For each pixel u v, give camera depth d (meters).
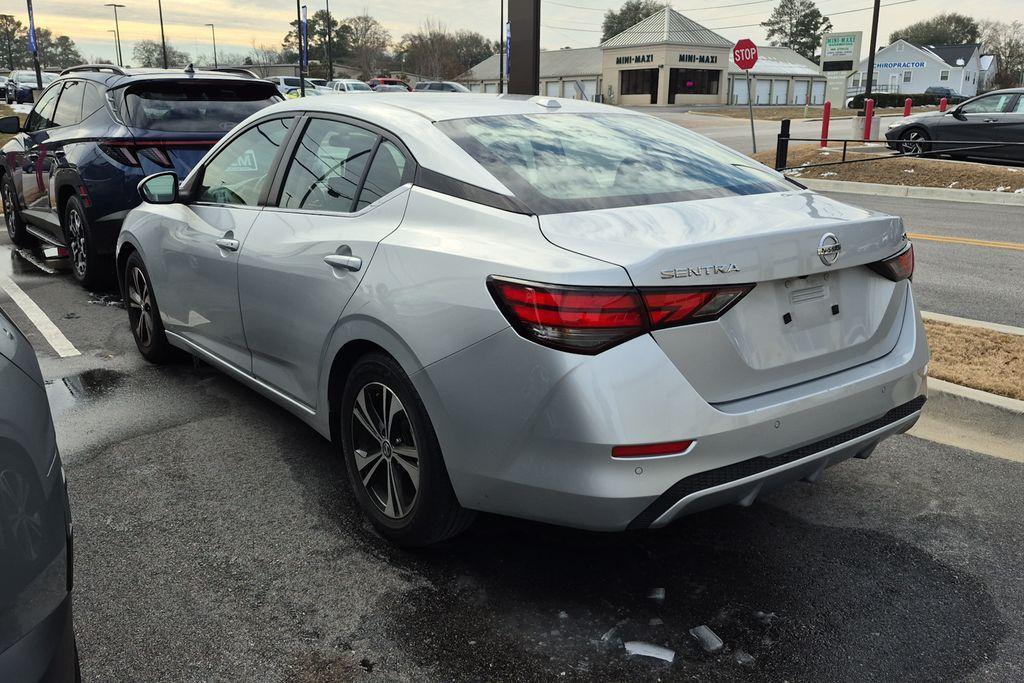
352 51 98.19
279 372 3.70
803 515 3.41
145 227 4.82
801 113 45.97
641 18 118.94
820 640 2.59
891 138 18.89
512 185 2.80
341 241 3.13
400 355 2.77
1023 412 4.09
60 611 1.63
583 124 3.49
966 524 3.33
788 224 2.65
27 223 8.92
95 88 7.10
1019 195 13.34
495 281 2.48
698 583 2.90
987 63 100.50
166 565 3.00
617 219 2.63
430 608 2.74
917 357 2.98
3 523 1.51
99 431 4.22
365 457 3.15
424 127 3.14
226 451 3.98
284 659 2.49
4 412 1.64
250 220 3.80
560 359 2.33
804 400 2.58
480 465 2.57
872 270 2.89
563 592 2.84
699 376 2.42
